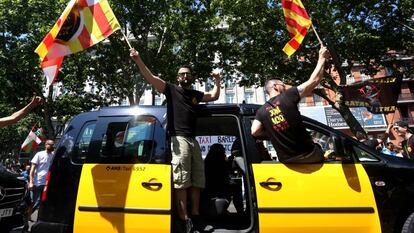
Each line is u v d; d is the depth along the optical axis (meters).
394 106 10.48
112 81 18.75
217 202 3.85
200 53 17.80
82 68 18.19
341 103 14.55
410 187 3.43
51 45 3.95
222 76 18.98
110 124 3.82
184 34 17.05
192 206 3.63
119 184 3.50
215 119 4.52
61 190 3.62
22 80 19.59
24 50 17.41
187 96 3.75
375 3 14.24
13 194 5.79
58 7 15.62
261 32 16.17
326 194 3.30
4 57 17.36
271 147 3.89
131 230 3.35
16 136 37.28
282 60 16.48
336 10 14.94
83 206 3.50
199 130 4.98
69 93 21.14
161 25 16.98
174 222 3.38
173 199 3.41
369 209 3.28
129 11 15.78
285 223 3.23
